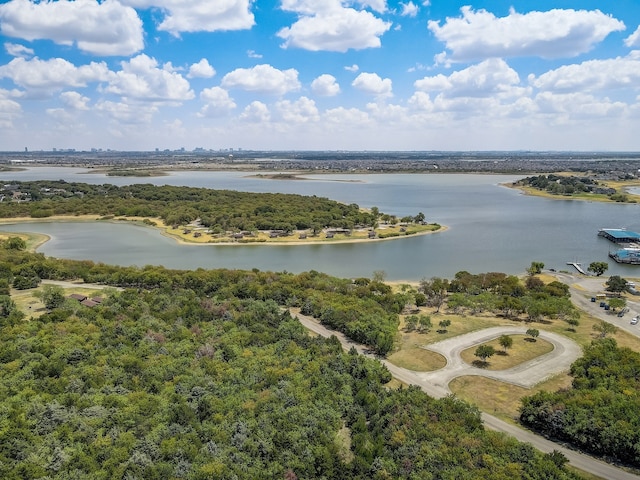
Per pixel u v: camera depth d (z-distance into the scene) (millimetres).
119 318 111000
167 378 84562
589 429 71562
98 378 82125
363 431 72688
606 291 157500
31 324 104250
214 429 69750
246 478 60688
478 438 69625
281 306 135625
